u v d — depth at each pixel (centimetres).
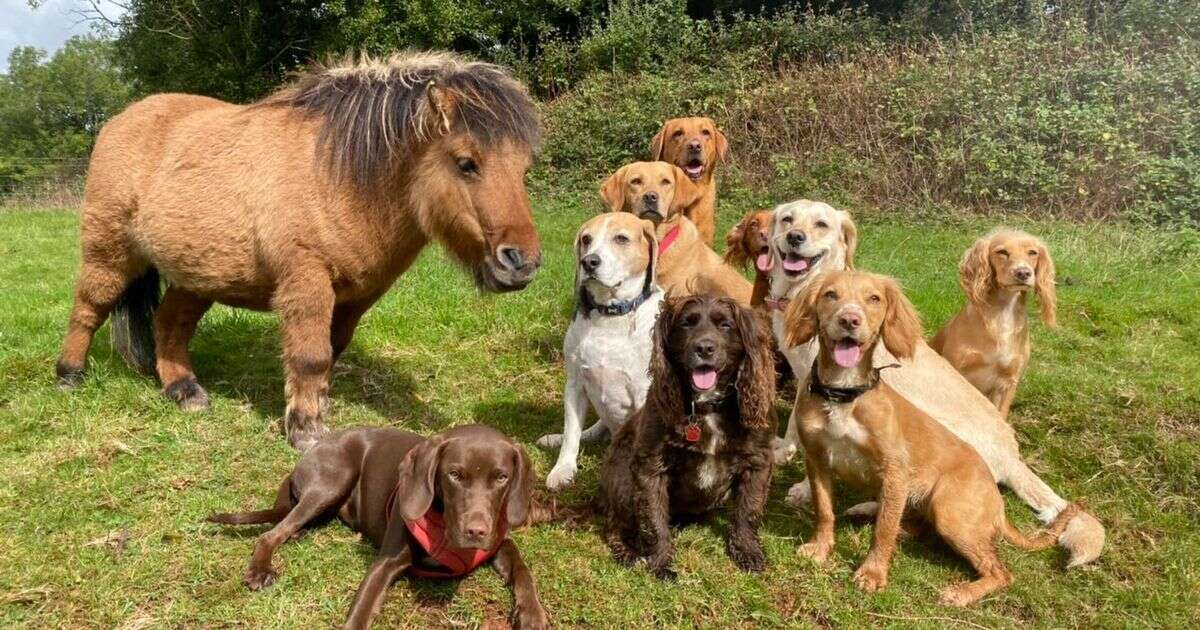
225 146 482
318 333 476
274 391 573
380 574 329
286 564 363
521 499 337
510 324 713
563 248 1072
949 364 499
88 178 522
